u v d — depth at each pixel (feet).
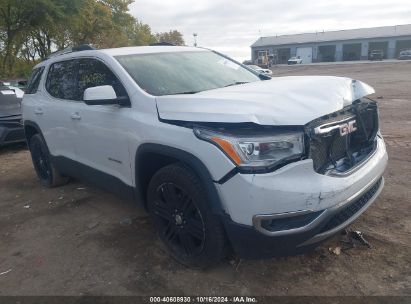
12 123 26.71
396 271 10.00
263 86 11.05
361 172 9.91
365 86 11.26
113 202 16.06
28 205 16.66
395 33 213.66
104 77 12.92
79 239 13.05
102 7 108.68
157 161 11.39
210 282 10.16
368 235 11.77
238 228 8.88
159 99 10.69
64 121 14.89
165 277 10.51
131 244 12.39
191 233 10.43
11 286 10.66
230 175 8.73
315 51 236.43
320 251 11.09
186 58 14.12
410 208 13.39
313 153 8.86
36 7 73.87
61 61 16.02
